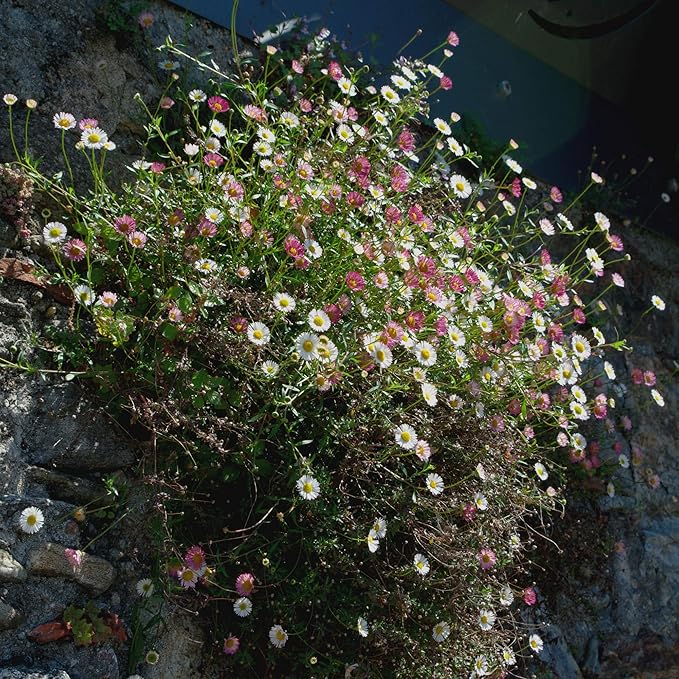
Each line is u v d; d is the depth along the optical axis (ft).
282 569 8.26
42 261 8.50
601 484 12.61
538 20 14.15
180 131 10.11
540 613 11.72
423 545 8.21
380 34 12.39
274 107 9.72
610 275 14.44
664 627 12.84
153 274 8.51
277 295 8.16
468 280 9.22
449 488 8.88
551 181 14.24
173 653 8.13
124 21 9.90
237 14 11.02
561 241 14.01
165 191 8.82
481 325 8.92
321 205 8.84
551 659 11.60
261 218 8.80
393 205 9.36
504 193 13.28
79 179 9.19
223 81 10.67
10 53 8.99
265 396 8.19
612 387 13.41
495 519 8.82
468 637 8.64
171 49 9.37
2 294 8.03
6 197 8.34
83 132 8.45
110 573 7.84
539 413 10.20
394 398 9.16
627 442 13.48
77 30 9.57
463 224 10.46
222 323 8.47
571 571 12.09
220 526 8.37
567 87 14.74
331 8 11.93
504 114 13.79
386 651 8.21
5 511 7.38
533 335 11.29
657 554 13.10
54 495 7.86
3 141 8.71
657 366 14.53
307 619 8.38
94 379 8.11
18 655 7.17
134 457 8.35
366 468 8.30
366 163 9.08
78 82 9.45
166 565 7.91
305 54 11.16
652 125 16.11
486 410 9.25
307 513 8.17
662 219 15.71
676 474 13.87
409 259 8.91
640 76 15.72
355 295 8.69
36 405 7.94
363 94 11.68
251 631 8.28
